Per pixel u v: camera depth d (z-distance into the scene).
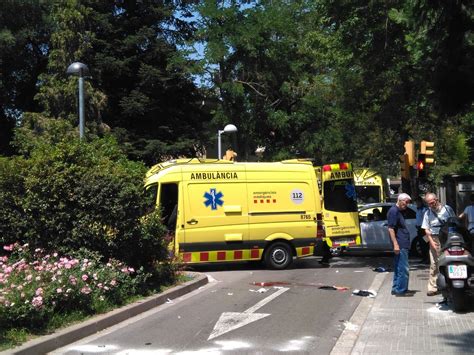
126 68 27.06
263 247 14.82
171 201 14.63
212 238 14.39
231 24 28.03
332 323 8.30
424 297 10.01
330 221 16.09
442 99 10.50
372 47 15.52
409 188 16.28
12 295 7.23
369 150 28.53
